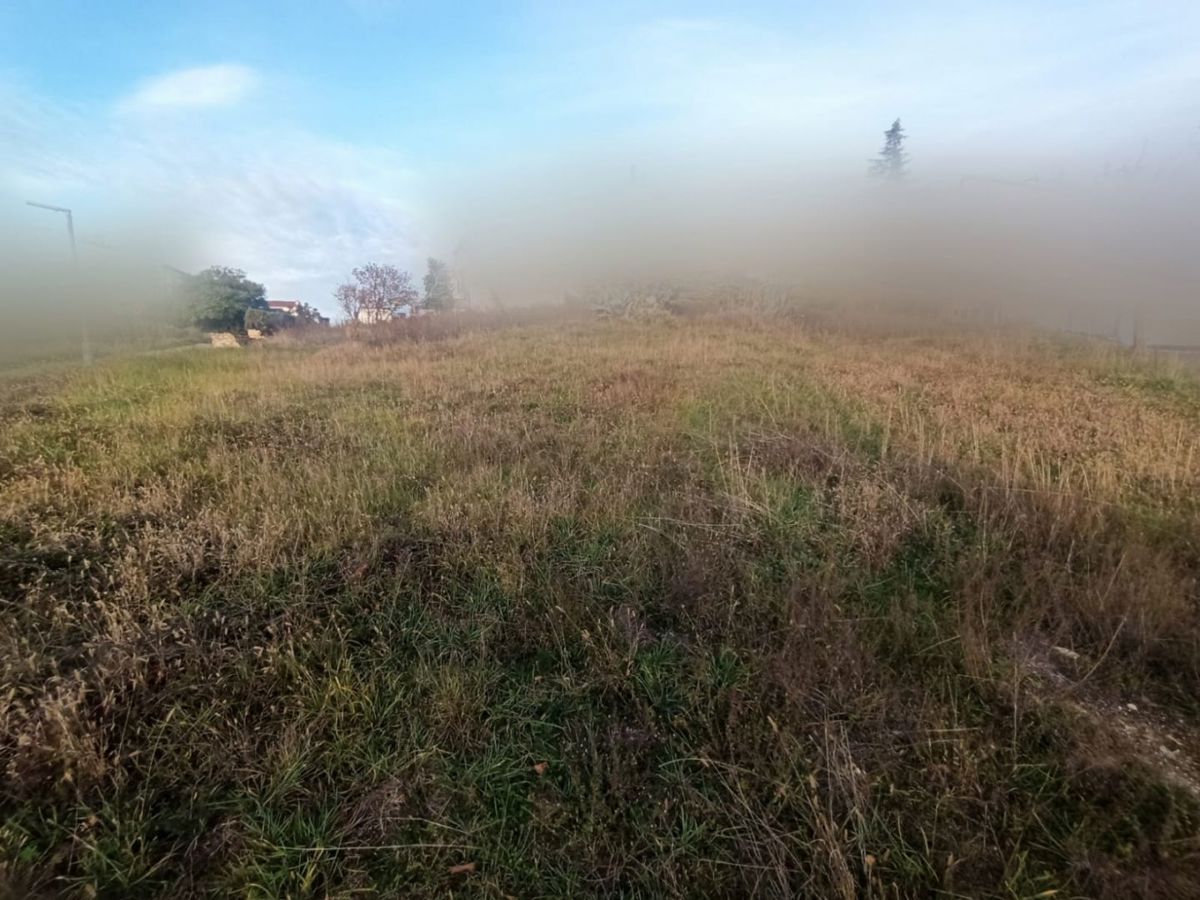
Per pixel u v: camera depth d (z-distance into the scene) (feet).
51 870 5.33
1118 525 11.15
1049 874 5.31
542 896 5.32
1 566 9.64
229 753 6.46
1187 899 5.07
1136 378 24.16
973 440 15.52
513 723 7.14
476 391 22.93
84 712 6.64
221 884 5.41
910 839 5.73
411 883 5.41
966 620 8.43
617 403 20.61
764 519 11.60
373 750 6.67
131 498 12.25
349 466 13.98
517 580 9.65
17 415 19.79
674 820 6.00
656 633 8.73
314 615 8.83
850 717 6.95
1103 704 7.34
